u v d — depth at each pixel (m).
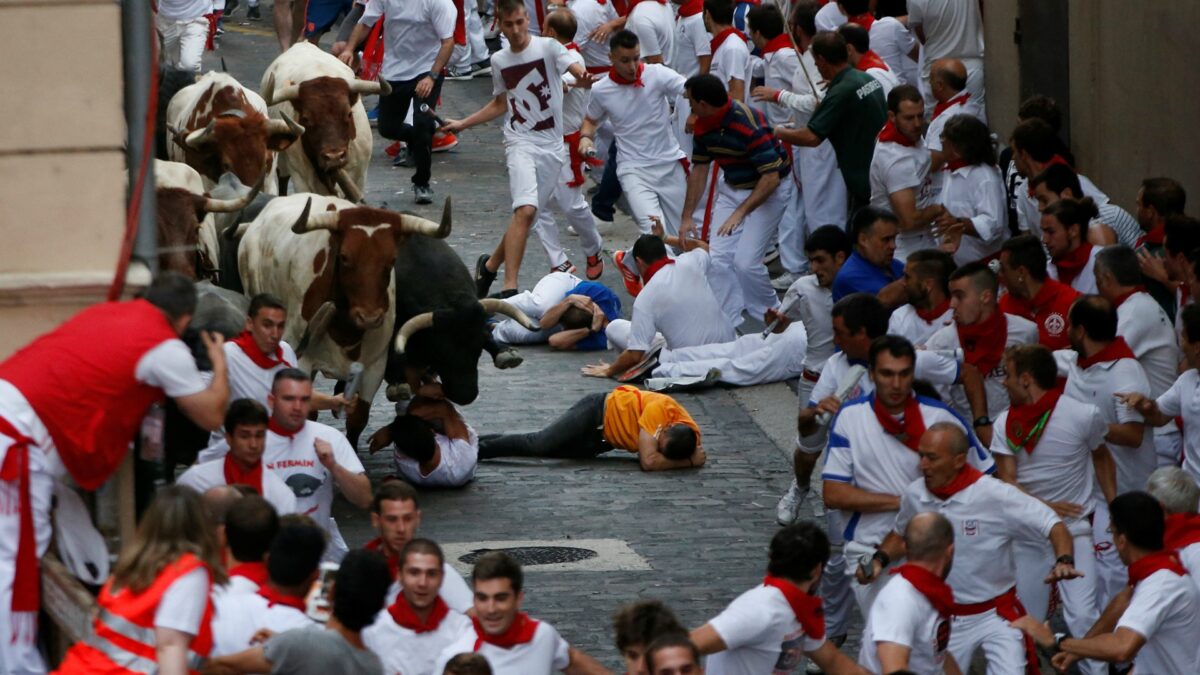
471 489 31.36
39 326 18.75
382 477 31.53
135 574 16.34
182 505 16.52
